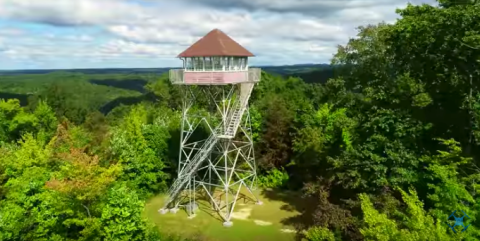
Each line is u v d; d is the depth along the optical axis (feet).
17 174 86.38
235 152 126.21
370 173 69.26
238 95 98.32
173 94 203.31
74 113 218.79
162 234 81.82
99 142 137.90
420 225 42.42
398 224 55.31
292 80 221.46
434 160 58.85
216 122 123.75
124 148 107.55
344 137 92.53
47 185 63.46
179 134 124.77
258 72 98.02
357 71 84.94
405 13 81.61
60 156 85.97
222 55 87.40
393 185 65.21
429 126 68.08
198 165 97.55
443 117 76.33
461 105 73.31
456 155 56.18
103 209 62.18
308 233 67.10
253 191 116.16
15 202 68.49
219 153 106.63
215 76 87.66
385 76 77.82
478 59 67.21
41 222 62.90
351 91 87.04
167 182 120.06
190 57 89.86
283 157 122.42
